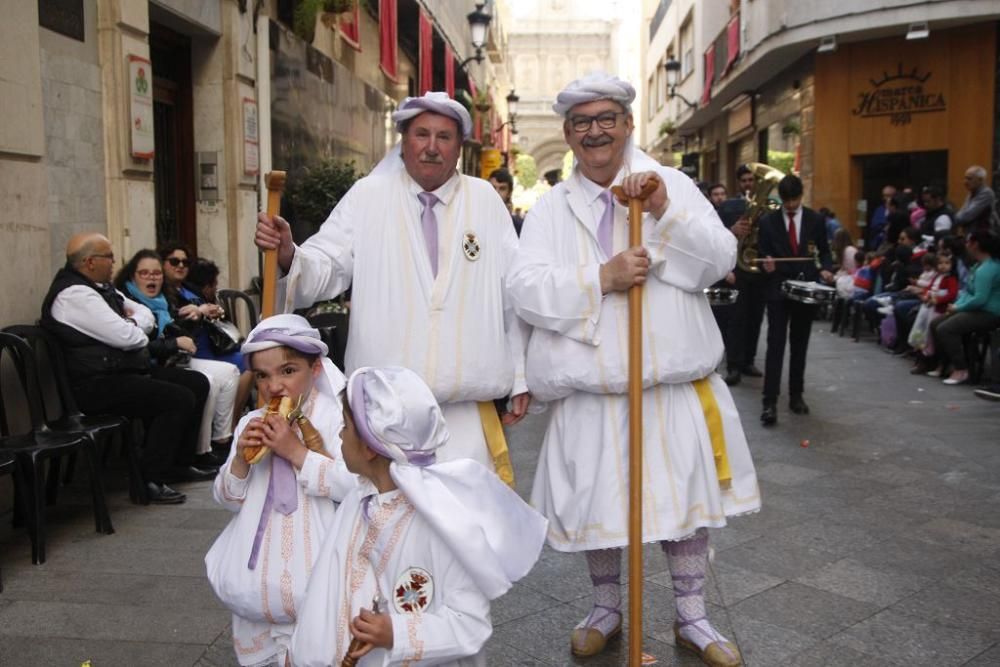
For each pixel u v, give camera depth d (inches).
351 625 80.9
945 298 350.3
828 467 227.5
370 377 84.8
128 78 229.3
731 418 129.3
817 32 609.3
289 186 345.4
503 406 137.8
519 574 87.5
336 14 375.2
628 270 115.2
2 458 158.6
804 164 675.4
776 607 146.3
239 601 100.4
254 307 280.5
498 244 132.0
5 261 189.2
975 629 138.4
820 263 285.0
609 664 127.7
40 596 149.9
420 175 127.7
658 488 121.2
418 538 84.1
